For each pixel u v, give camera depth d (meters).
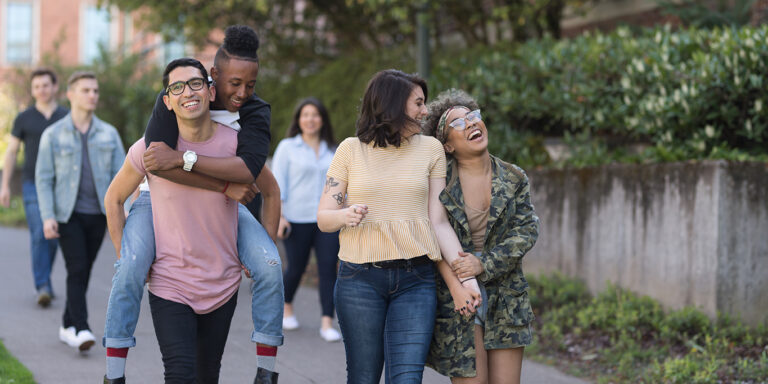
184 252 3.33
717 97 6.47
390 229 3.34
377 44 12.68
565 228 7.24
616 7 9.80
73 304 5.51
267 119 3.51
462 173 3.57
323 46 13.28
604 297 6.52
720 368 5.09
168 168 3.23
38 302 7.06
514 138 8.30
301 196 6.32
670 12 8.31
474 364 3.46
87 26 26.31
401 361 3.32
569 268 7.19
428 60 8.58
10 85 18.69
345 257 3.42
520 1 10.05
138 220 3.40
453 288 3.40
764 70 6.24
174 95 3.22
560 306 6.74
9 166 7.16
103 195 5.65
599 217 6.84
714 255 5.73
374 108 3.39
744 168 5.76
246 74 3.33
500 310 3.53
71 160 5.55
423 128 3.70
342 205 3.46
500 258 3.44
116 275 3.30
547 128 8.70
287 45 13.02
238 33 3.35
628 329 5.90
